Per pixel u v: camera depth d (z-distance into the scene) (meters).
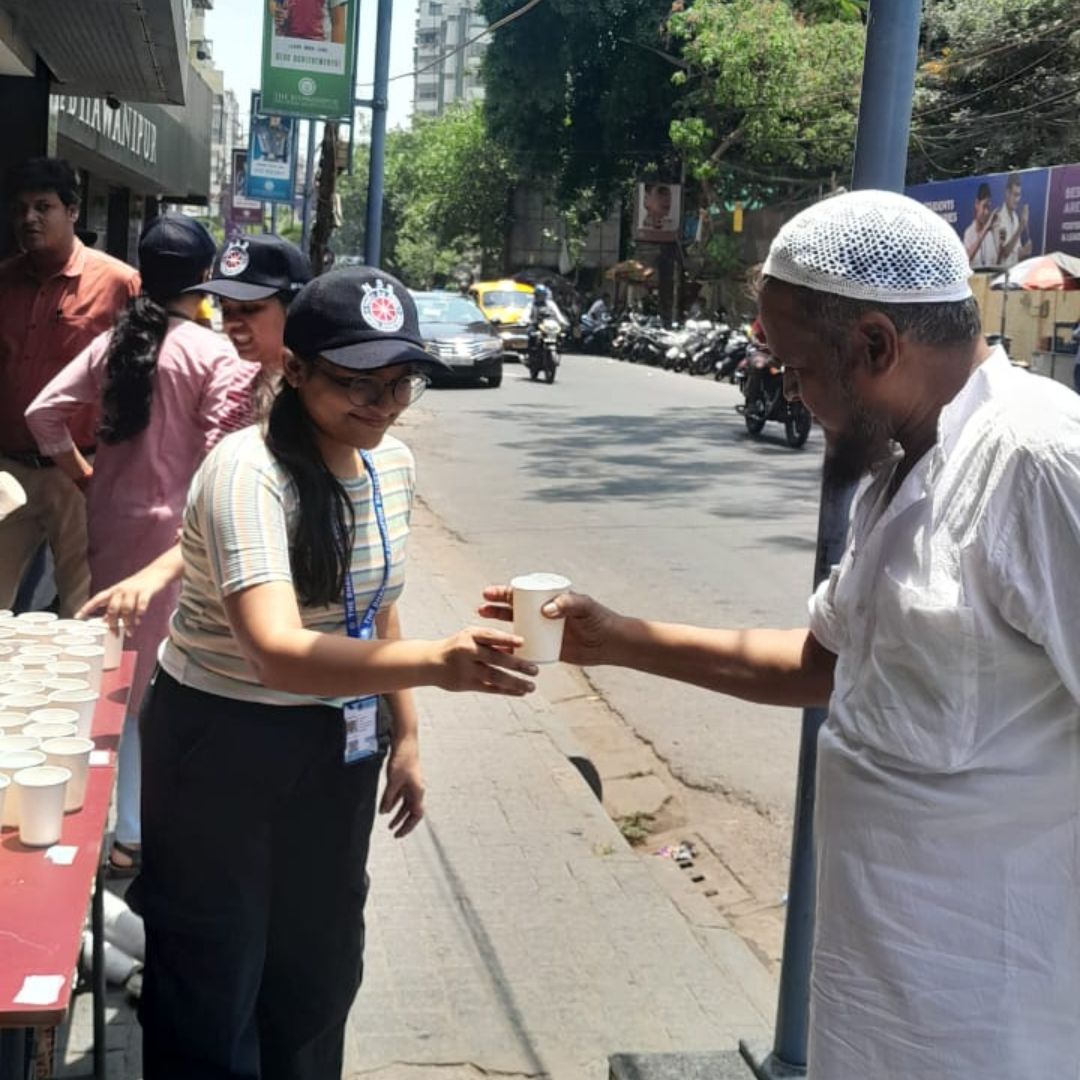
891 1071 1.59
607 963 3.40
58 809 1.95
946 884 1.54
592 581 7.90
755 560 8.54
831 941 1.64
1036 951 1.54
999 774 1.51
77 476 3.82
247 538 2.06
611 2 31.89
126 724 3.58
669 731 5.61
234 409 3.40
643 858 4.07
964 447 1.51
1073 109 21.84
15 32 6.35
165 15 6.14
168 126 14.90
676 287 34.00
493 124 35.97
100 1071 2.69
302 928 2.38
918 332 1.53
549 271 48.28
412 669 1.93
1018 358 20.06
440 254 59.34
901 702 1.55
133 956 3.14
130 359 3.42
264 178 20.22
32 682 2.38
